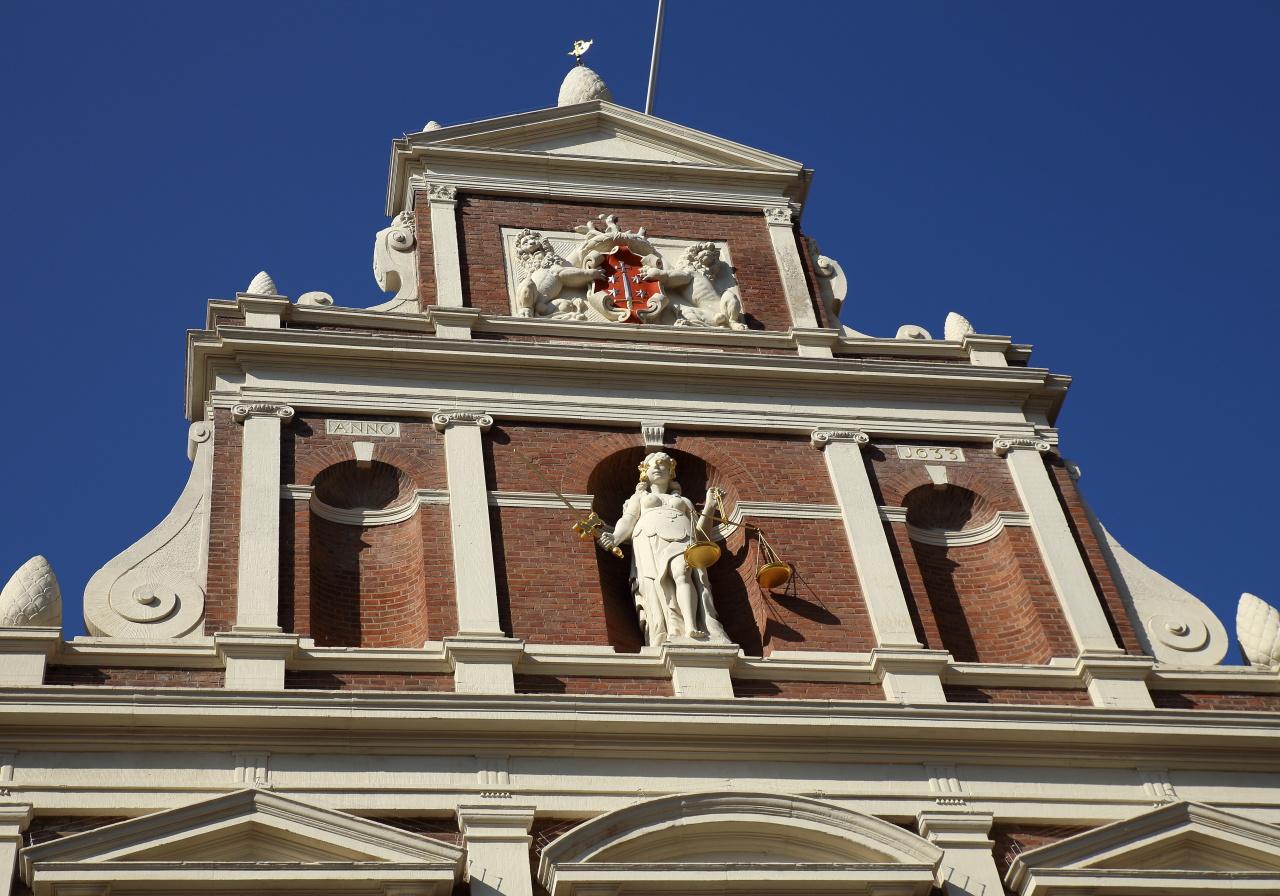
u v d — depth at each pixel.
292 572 21.08
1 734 18.61
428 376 23.39
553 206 26.27
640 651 20.73
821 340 24.91
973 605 22.84
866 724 19.97
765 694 20.64
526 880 18.34
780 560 22.25
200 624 20.56
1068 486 23.80
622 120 27.23
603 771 19.41
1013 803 19.84
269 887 17.72
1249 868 19.56
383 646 21.20
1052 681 21.31
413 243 25.55
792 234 26.55
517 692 20.12
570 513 22.34
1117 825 19.39
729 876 18.34
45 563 20.47
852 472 23.33
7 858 17.78
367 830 18.17
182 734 18.89
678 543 21.78
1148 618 22.56
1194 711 20.70
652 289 25.36
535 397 23.39
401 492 22.52
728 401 23.89
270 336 23.11
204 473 22.33
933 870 18.75
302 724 19.06
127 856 17.64
